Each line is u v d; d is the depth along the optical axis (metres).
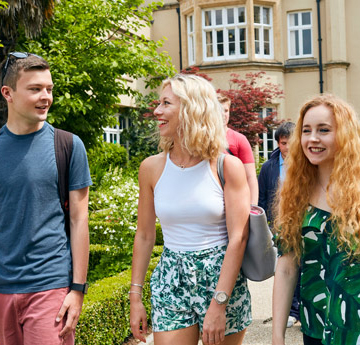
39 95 2.38
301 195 2.14
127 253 5.72
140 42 7.95
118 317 4.05
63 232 2.46
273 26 17.67
